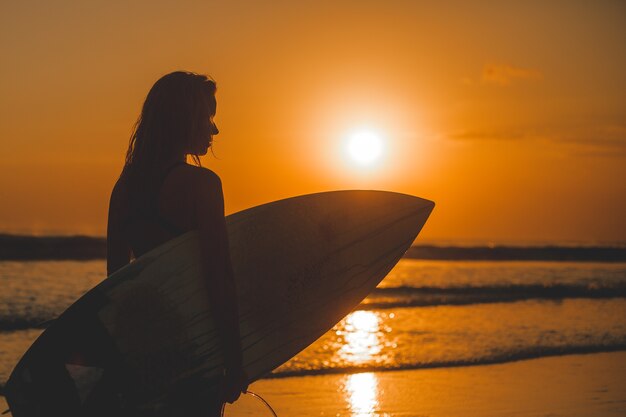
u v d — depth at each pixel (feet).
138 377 7.78
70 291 44.29
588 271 71.46
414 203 11.33
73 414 7.77
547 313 36.91
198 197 7.42
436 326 31.96
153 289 7.76
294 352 9.18
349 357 24.36
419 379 21.04
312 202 10.16
